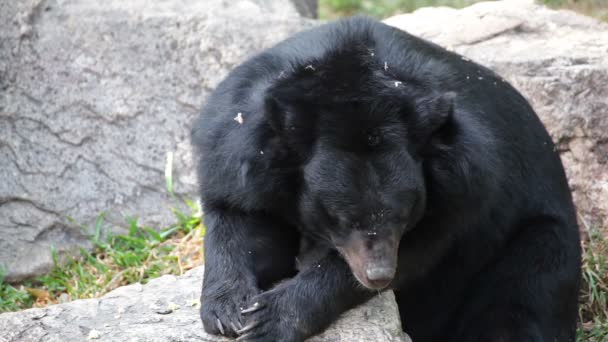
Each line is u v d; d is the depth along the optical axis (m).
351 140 8.89
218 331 9.70
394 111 9.01
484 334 11.46
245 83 10.00
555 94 14.07
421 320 11.62
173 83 15.32
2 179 15.13
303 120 9.05
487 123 10.52
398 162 8.90
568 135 14.10
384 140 8.89
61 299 13.94
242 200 9.86
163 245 14.44
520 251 11.42
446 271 11.23
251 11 15.81
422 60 10.04
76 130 15.28
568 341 11.94
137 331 9.91
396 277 9.97
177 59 15.35
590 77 13.95
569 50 14.66
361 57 9.42
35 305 14.05
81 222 14.98
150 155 15.15
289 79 9.34
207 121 10.23
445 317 11.70
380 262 8.87
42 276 14.64
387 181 8.84
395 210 8.87
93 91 15.36
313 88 9.16
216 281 9.98
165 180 15.06
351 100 9.00
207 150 10.09
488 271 11.51
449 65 10.57
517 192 11.17
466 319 11.62
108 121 15.26
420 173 9.14
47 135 15.28
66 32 15.54
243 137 9.55
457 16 16.23
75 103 15.35
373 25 10.36
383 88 9.12
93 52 15.47
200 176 10.28
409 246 9.75
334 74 9.25
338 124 8.94
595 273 13.56
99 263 14.38
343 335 9.72
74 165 15.20
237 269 10.03
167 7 15.88
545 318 11.44
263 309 9.54
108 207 15.05
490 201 10.20
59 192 15.10
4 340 9.91
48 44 15.48
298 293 9.58
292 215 9.80
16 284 14.71
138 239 14.51
